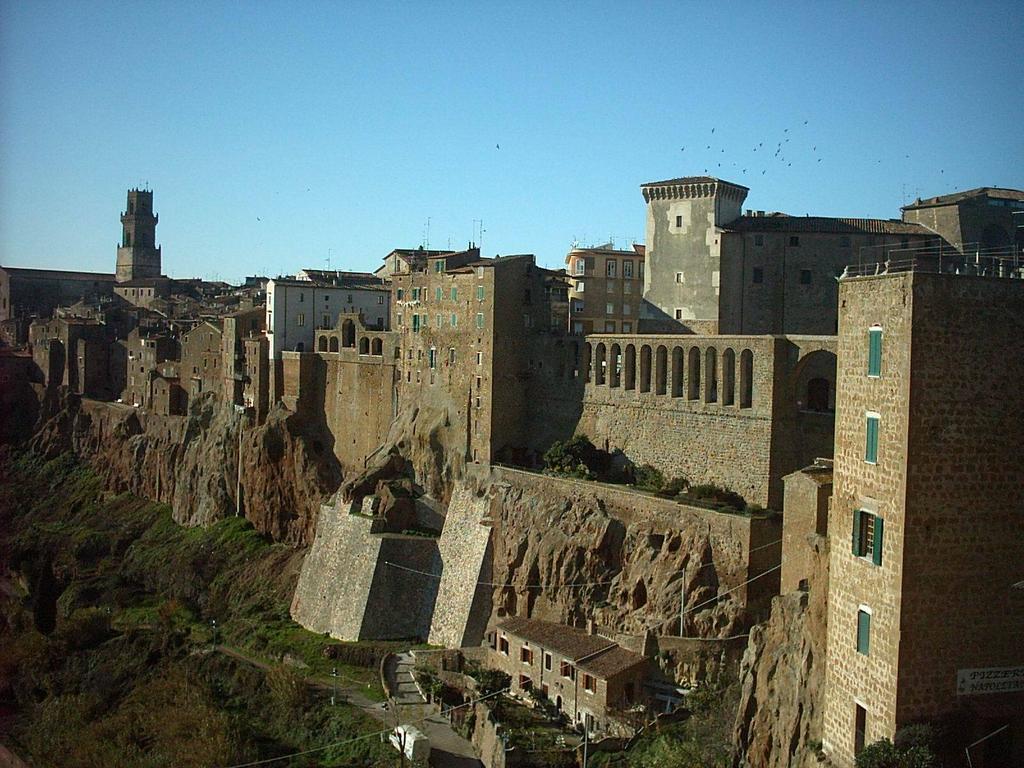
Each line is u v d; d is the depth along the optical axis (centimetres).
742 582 7919
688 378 9694
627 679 7825
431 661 10069
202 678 10700
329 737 8825
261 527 14688
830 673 5216
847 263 11131
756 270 11481
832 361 8850
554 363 11506
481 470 11425
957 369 4728
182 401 18300
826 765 5078
